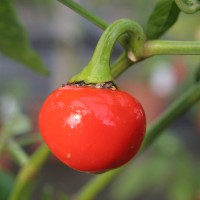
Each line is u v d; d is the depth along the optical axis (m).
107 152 0.15
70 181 0.68
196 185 0.45
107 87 0.15
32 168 0.21
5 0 0.20
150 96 0.56
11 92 0.59
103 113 0.15
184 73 0.51
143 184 0.46
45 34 0.84
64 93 0.15
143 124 0.15
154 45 0.16
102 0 0.64
